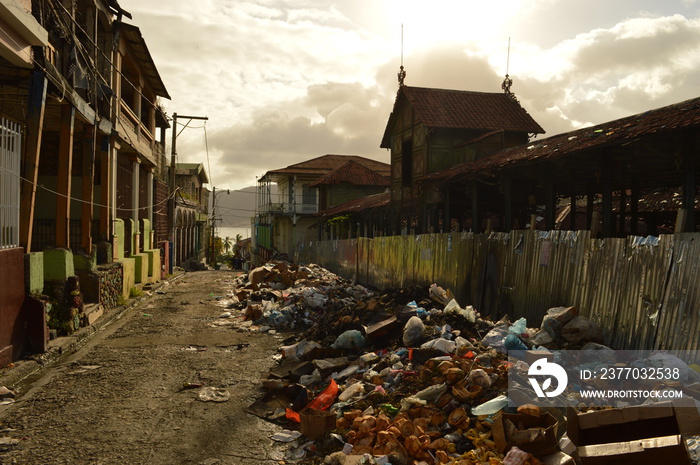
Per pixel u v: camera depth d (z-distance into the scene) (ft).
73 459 15.90
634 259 21.49
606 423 13.60
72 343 32.27
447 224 56.39
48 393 22.66
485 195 60.34
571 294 25.55
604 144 30.17
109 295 46.14
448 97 69.97
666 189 55.77
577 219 64.85
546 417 14.52
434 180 56.29
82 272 41.68
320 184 129.39
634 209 47.85
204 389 23.45
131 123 58.75
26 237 30.19
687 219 26.25
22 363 26.37
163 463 15.78
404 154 73.72
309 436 17.46
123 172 64.18
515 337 22.66
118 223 54.29
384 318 31.09
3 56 28.04
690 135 26.40
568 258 26.08
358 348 28.17
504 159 43.62
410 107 71.00
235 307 51.16
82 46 43.04
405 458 15.02
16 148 28.07
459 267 39.37
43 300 29.81
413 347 25.55
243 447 17.11
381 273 60.54
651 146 34.96
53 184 54.19
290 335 37.19
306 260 113.70
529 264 29.73
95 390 23.17
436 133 65.72
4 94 33.86
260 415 20.07
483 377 18.11
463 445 15.65
